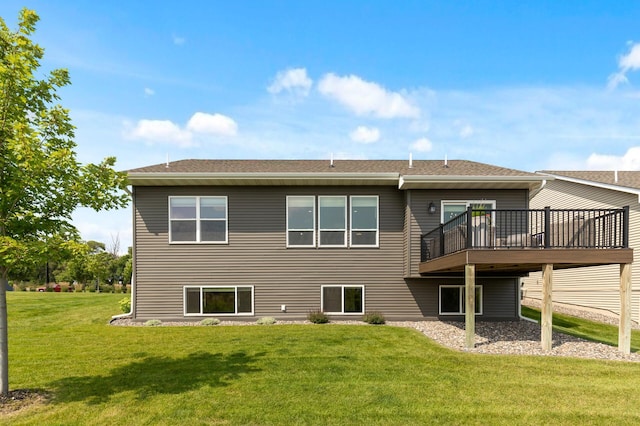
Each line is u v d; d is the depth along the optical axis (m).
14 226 5.32
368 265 12.71
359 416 4.95
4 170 5.22
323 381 6.22
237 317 12.50
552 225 9.84
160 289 12.48
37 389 5.93
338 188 12.82
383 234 12.76
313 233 12.75
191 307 12.51
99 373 6.72
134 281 12.45
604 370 6.91
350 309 12.66
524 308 16.86
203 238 12.63
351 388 5.91
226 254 12.63
